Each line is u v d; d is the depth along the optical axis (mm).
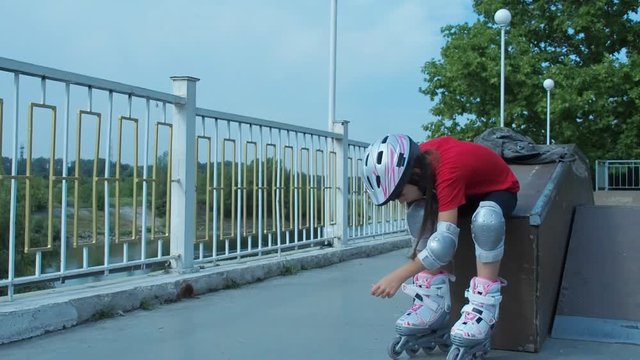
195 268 5348
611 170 19578
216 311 4508
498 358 3230
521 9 22438
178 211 5219
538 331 3307
